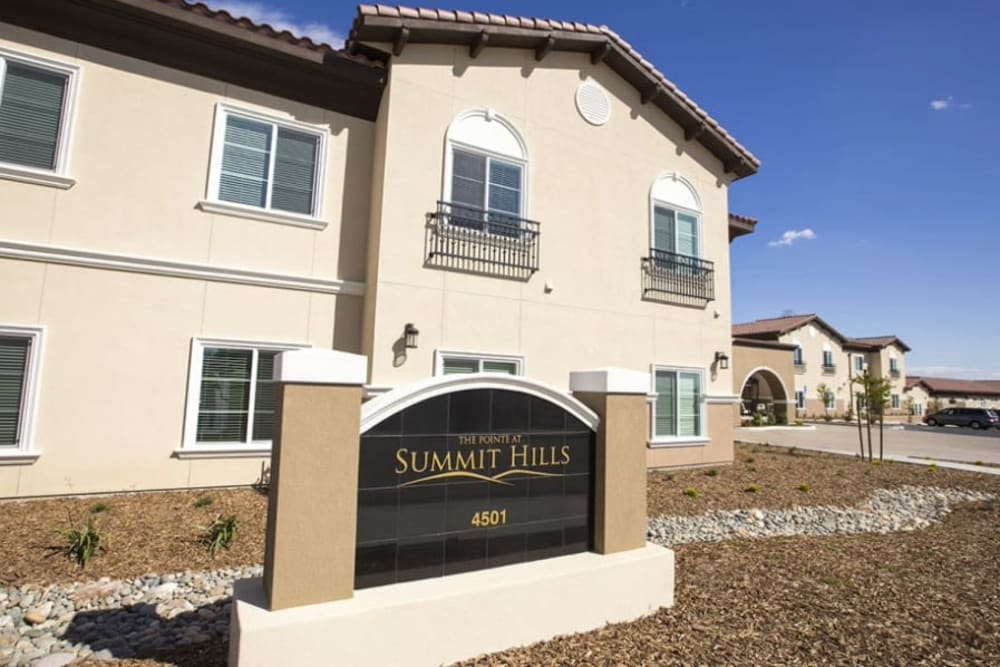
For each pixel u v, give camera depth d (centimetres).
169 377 865
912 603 573
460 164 1062
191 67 911
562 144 1191
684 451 1355
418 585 434
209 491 876
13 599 509
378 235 971
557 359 1148
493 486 493
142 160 867
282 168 984
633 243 1290
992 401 6147
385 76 1012
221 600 529
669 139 1383
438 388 470
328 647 373
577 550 538
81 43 838
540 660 432
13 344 776
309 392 398
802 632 496
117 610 502
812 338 4516
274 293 952
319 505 394
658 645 463
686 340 1377
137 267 847
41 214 797
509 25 1069
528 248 1122
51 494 779
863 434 2934
